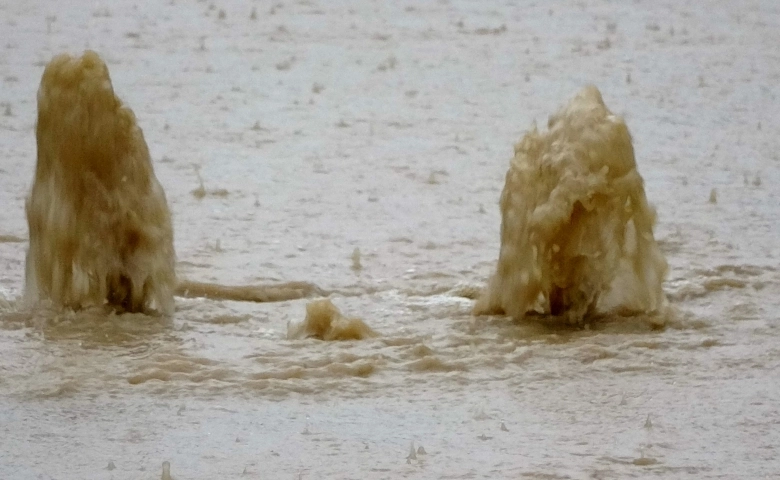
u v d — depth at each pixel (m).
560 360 29.41
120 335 31.22
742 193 51.09
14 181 51.78
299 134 63.91
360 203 49.56
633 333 31.69
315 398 26.88
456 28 98.62
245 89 75.50
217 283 37.31
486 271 39.31
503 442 23.88
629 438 24.09
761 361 29.44
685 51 90.25
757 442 23.92
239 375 28.17
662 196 50.34
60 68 32.25
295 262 40.31
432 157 58.84
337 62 85.00
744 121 68.31
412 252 41.81
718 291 36.25
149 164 33.09
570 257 32.12
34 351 29.75
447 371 28.77
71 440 23.94
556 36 95.56
